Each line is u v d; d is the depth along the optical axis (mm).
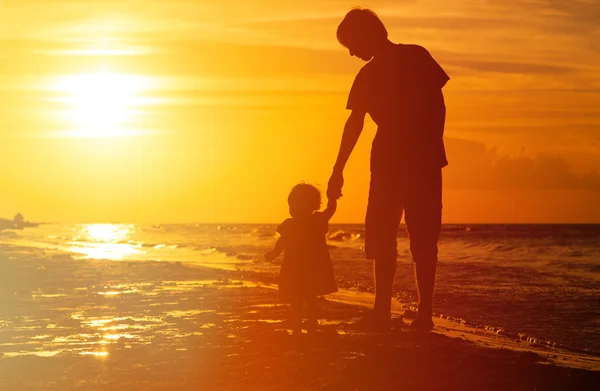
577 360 6383
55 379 5168
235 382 5031
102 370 5430
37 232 62500
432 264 7707
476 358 5727
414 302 10250
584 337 7773
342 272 15336
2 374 5336
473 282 13492
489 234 65875
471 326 8391
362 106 7734
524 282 13602
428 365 5488
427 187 7617
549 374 5203
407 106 7617
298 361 5691
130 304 9500
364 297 10781
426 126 7609
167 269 15039
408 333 7188
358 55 7812
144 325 7703
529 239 46906
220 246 32125
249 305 9359
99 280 12727
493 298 10867
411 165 7613
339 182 7762
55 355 6039
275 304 9422
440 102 7684
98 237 49812
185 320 8031
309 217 7789
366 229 7785
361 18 7695
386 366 5461
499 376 5152
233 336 6930
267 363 5625
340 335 7059
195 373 5305
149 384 5004
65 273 13945
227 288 11430
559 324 8602
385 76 7652
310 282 7633
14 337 7004
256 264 18531
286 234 7770
